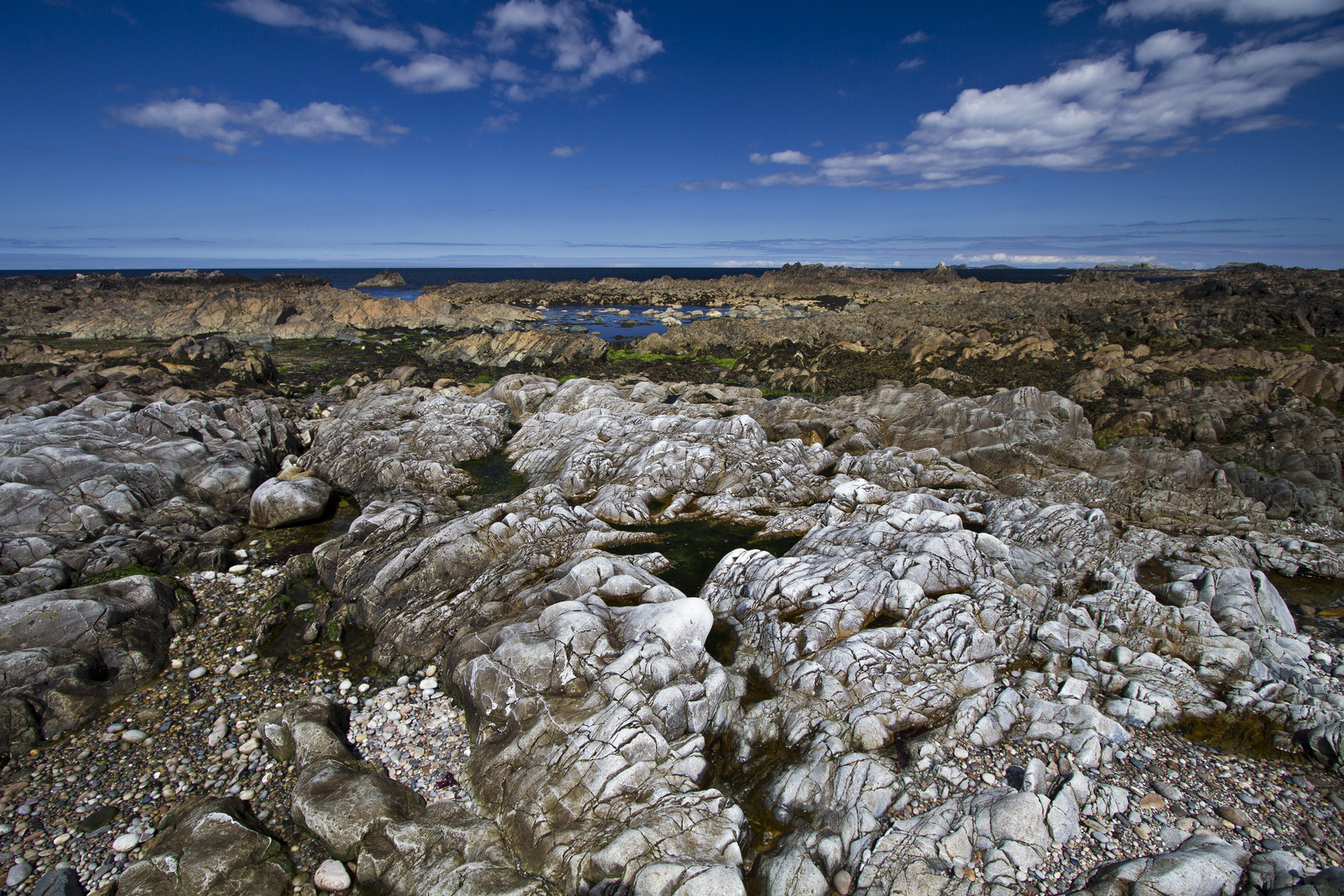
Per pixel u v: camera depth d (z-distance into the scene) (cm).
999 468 3203
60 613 1791
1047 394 3491
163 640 1941
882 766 1334
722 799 1285
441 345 6612
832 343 6581
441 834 1246
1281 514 2636
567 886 1157
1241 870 1103
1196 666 1722
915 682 1587
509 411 4300
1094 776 1357
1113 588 1942
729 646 1845
